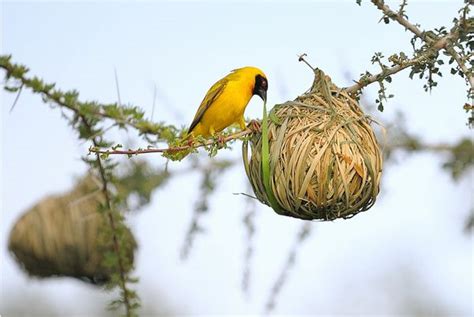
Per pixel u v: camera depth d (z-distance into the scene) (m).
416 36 9.16
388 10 9.07
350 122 9.01
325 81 9.31
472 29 8.89
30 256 15.21
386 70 9.12
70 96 10.14
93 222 15.02
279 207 9.12
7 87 9.80
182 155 8.89
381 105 9.16
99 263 15.06
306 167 8.77
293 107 9.23
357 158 8.82
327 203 8.80
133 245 14.55
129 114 10.48
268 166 8.97
